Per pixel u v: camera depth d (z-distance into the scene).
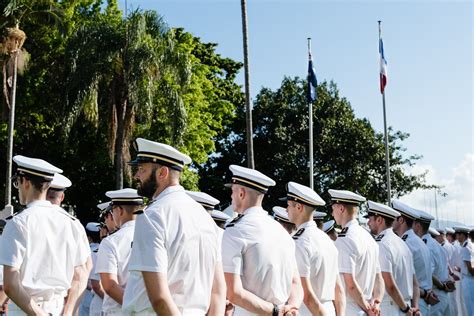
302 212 6.07
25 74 31.38
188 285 4.05
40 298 5.00
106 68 27.64
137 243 3.94
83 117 30.41
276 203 44.62
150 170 4.25
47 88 31.59
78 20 33.12
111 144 28.33
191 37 38.75
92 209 34.34
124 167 28.36
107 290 5.72
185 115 29.09
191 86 35.34
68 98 27.61
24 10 29.03
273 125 45.56
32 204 5.11
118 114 28.12
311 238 5.88
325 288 5.93
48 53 31.80
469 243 13.33
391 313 7.32
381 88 26.73
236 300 4.79
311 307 5.67
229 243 4.89
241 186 5.15
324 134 44.59
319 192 44.19
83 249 5.44
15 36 27.56
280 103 46.16
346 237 6.72
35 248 4.96
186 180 34.41
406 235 8.87
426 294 8.70
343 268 6.62
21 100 31.42
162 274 3.86
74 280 5.37
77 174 33.62
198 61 38.00
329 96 46.50
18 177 5.17
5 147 32.25
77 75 27.41
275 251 4.96
